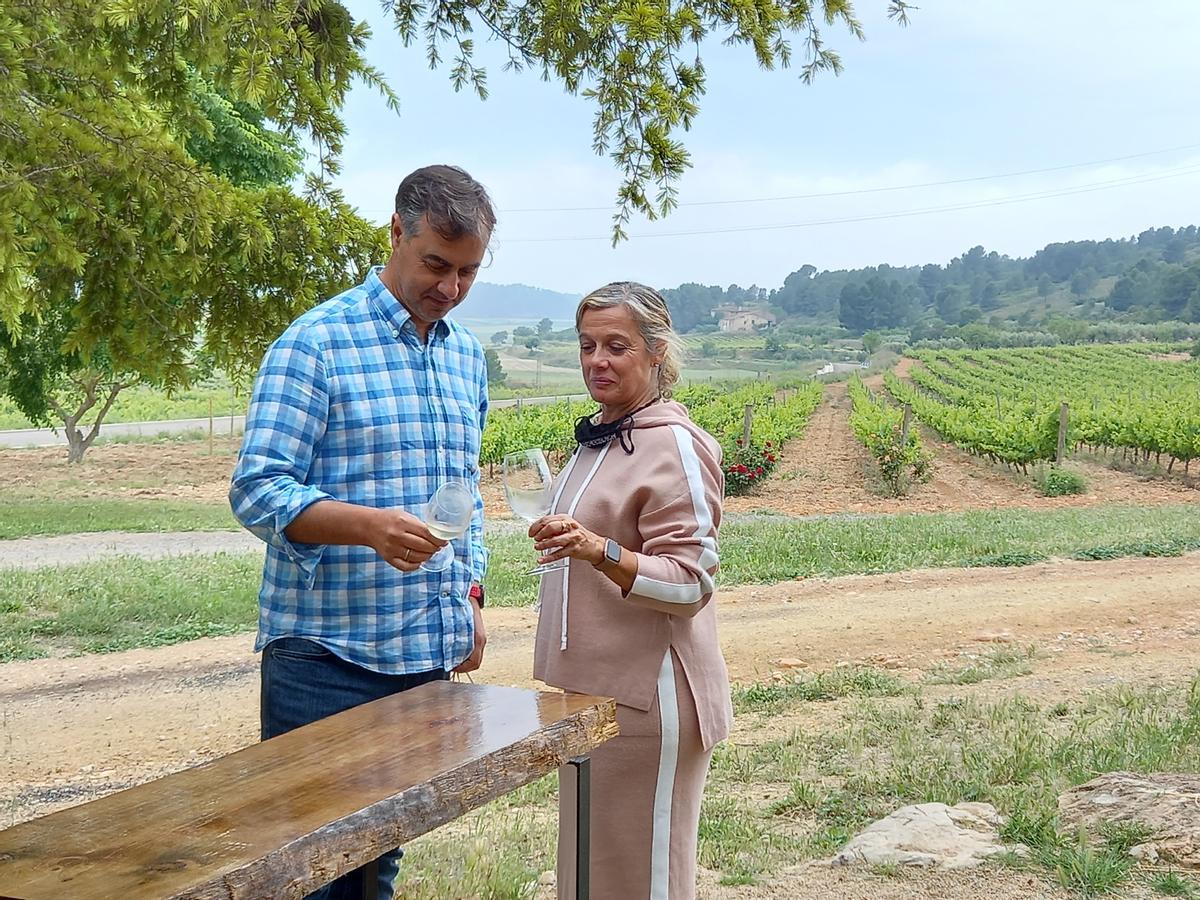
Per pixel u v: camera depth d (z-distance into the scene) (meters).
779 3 4.99
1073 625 9.41
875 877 3.44
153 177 5.56
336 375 2.49
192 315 6.12
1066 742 5.03
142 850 1.35
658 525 2.47
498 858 3.93
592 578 2.59
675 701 2.52
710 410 30.22
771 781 5.07
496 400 60.12
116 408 47.56
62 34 5.36
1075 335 112.88
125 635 9.63
